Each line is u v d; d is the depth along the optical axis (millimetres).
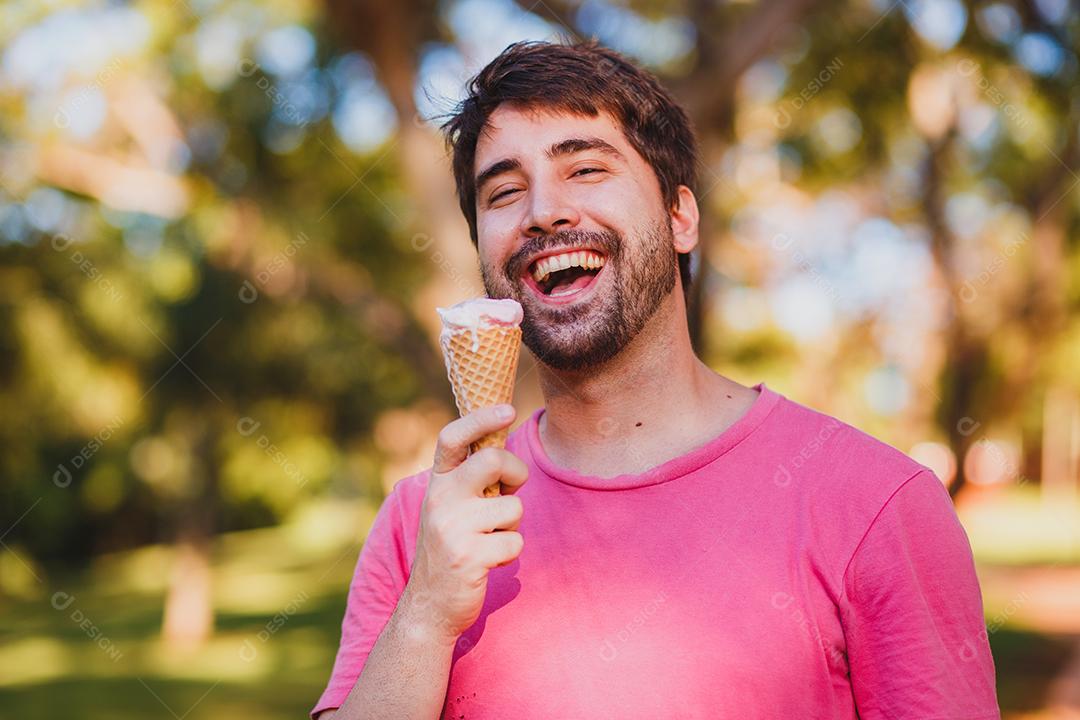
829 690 1920
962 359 11656
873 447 2059
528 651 2053
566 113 2236
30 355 15789
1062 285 11938
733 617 1954
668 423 2203
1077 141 10703
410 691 1934
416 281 11523
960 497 11367
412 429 19281
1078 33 9492
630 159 2246
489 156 2285
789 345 18328
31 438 19344
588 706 1975
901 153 12203
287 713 12156
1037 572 18953
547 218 2162
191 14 11109
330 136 11414
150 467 25234
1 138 11219
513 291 2240
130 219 14211
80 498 29406
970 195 12875
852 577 1946
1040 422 38562
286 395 16938
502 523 1919
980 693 1900
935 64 10047
